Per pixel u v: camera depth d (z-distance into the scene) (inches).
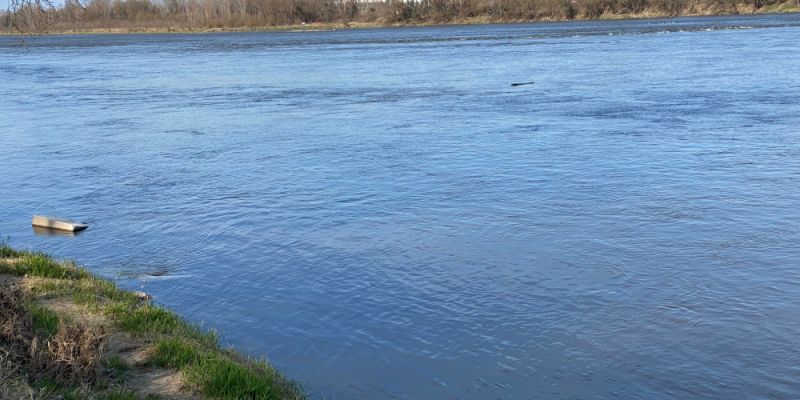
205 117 1293.1
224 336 430.0
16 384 288.4
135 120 1277.1
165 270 549.6
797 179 748.6
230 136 1094.4
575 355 405.7
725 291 486.6
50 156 976.3
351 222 652.7
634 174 791.1
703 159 847.1
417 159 891.4
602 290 492.4
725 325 438.3
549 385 375.6
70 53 3437.5
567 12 5393.7
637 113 1179.9
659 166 821.9
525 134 1032.8
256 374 346.0
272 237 619.2
